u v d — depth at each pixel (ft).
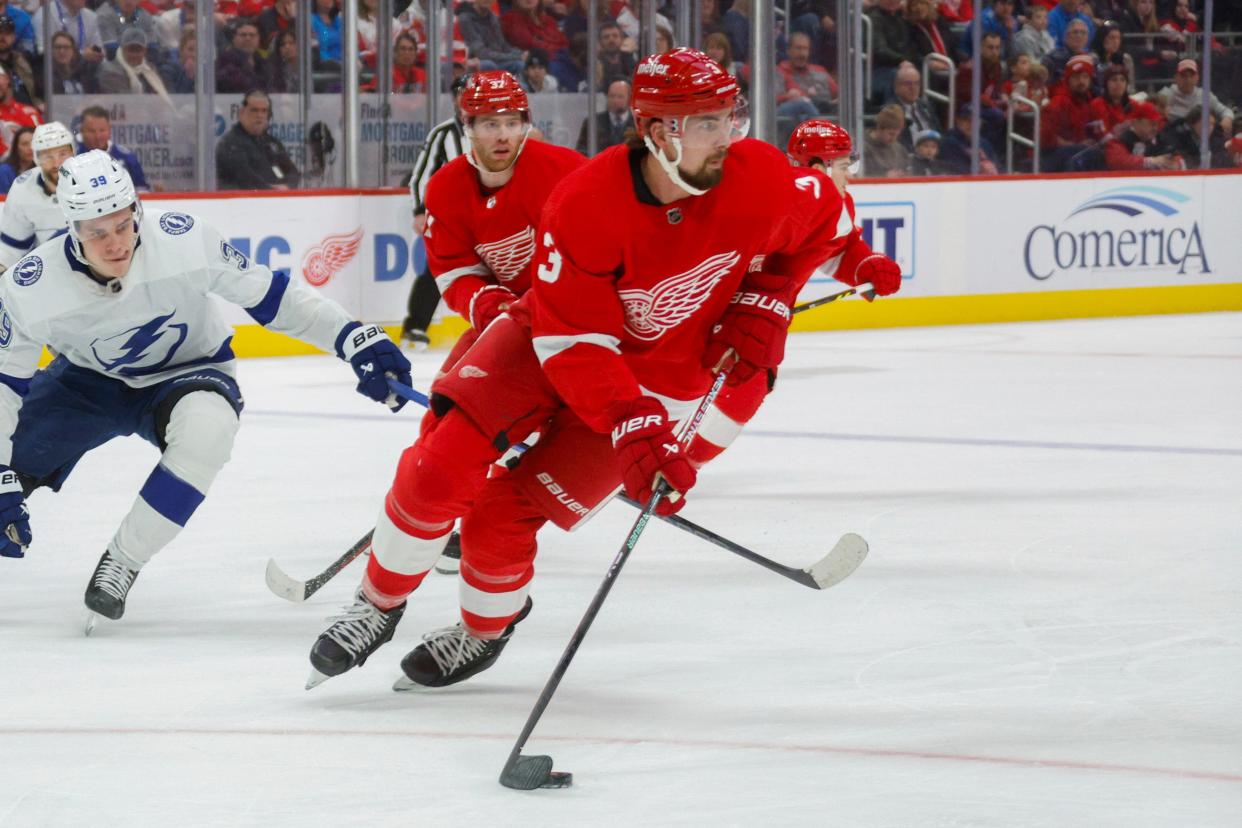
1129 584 33.83
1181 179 100.83
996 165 102.17
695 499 44.21
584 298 22.94
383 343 29.60
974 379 69.72
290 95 88.33
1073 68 102.73
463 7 92.02
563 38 94.38
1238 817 20.11
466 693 26.43
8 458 30.12
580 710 25.29
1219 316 99.76
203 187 85.76
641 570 35.83
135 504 30.60
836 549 26.86
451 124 64.75
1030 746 23.17
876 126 98.58
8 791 21.48
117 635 30.53
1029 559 36.29
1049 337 87.25
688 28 96.58
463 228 35.29
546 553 37.81
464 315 35.73
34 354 30.22
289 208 80.43
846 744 23.34
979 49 99.96
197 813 20.58
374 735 24.02
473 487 24.88
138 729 24.38
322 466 49.98
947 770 22.07
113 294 29.73
